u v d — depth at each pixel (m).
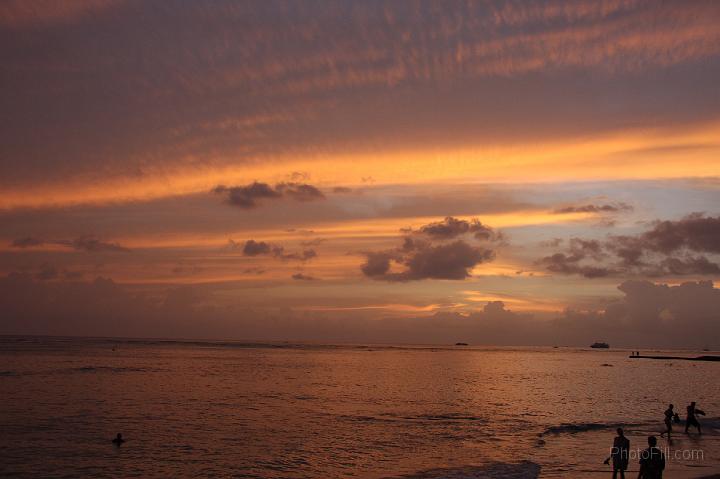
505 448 33.41
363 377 89.62
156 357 137.38
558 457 30.72
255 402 54.06
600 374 106.38
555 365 145.25
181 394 59.19
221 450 32.44
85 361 112.00
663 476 25.12
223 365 112.44
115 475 26.88
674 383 84.31
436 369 117.25
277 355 171.50
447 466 28.75
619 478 25.53
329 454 31.78
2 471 27.22
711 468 27.12
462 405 54.44
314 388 69.44
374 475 27.03
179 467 28.53
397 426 41.34
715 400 60.31
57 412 44.78
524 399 60.25
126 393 58.59
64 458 29.92
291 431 38.72
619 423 42.38
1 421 40.19
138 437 35.53
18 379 70.31
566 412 49.69
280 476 27.00
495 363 154.12
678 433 37.56
